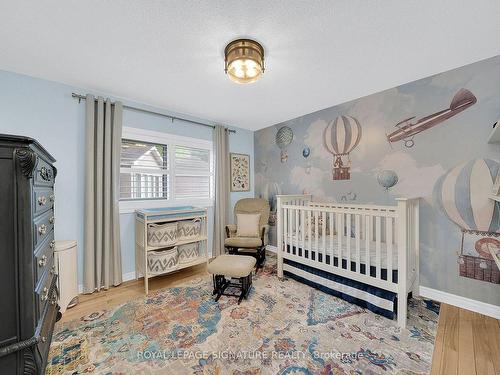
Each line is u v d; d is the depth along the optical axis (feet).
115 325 5.88
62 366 4.51
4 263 3.26
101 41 5.33
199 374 4.32
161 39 5.26
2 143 3.24
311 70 6.66
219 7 4.28
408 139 7.57
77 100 7.82
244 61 5.32
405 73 6.89
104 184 8.13
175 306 6.82
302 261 8.27
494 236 6.09
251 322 5.98
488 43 5.42
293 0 4.11
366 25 4.77
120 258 8.46
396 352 4.85
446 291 6.86
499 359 4.63
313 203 10.27
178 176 10.64
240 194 13.19
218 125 11.82
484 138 6.18
